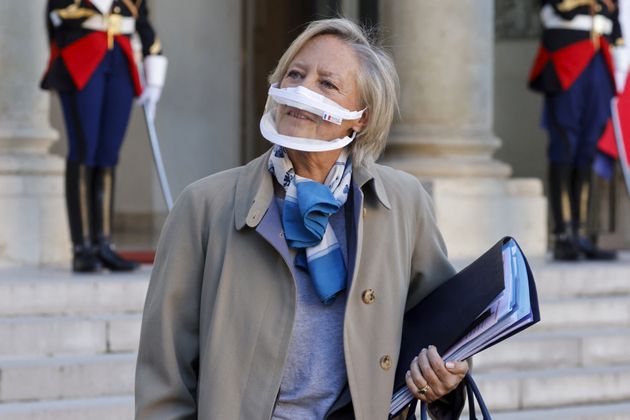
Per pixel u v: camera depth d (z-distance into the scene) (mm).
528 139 16797
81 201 10430
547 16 12398
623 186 15383
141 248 14242
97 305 9438
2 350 8781
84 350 9000
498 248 4086
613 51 12531
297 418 4066
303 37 4203
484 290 4020
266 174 4176
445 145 12438
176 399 4156
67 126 10422
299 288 4102
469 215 12352
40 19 11633
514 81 16719
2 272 10555
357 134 4223
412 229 4344
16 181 11242
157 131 16172
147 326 4203
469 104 12562
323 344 4082
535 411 9375
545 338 10000
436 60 12469
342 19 4246
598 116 12375
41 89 10609
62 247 11562
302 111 4102
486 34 12680
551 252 13602
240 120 16422
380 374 4086
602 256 12422
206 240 4188
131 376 8703
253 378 4023
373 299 4121
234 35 16312
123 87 10477
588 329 10602
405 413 4473
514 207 12695
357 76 4141
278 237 4062
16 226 11156
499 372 9734
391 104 4219
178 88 16156
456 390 4258
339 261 4121
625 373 9828
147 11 10773
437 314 4188
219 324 4059
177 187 16328
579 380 9641
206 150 16312
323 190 4070
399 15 12492
